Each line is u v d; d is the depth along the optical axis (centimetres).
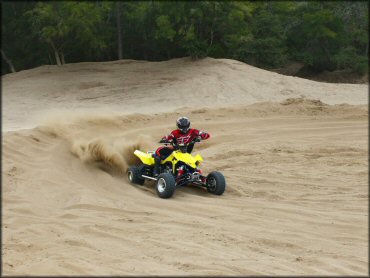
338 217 1120
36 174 1377
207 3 5269
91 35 5575
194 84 4456
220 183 1359
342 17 6856
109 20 6288
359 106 3162
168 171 1423
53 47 5656
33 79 5106
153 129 2352
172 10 5472
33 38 5884
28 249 870
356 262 824
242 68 4978
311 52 6550
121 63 5531
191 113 2806
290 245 909
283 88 4447
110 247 880
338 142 2178
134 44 6494
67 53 6072
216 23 5566
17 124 2845
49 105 4003
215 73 4762
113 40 6331
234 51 5912
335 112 2966
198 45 5275
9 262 795
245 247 892
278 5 6731
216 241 924
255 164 1794
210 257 827
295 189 1434
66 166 1498
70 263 777
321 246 912
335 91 4447
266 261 816
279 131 2444
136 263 793
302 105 3095
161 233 972
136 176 1498
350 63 6419
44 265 766
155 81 4672
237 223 1067
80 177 1437
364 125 2609
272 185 1483
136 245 892
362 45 7106
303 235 975
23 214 1115
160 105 3906
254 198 1341
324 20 6256
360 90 4531
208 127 2503
